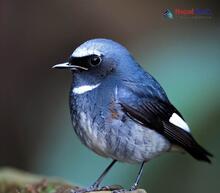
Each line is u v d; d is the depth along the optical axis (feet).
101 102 31.42
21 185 36.47
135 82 32.42
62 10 60.29
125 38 59.88
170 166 38.83
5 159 55.06
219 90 38.75
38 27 59.52
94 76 31.94
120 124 31.32
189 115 38.17
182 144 33.86
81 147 42.06
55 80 58.13
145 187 38.70
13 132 56.13
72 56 32.32
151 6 58.44
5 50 58.18
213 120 38.01
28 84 58.03
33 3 59.52
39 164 47.85
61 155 42.47
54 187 35.17
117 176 39.11
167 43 50.93
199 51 41.65
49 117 55.88
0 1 58.39
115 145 31.45
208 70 40.06
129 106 31.60
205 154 34.24
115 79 32.01
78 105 31.83
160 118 32.89
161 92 33.68
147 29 58.23
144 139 31.96
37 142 55.36
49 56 59.26
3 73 57.77
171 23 52.37
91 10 60.54
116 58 32.27
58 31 59.93
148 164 38.93
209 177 38.60
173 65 40.83
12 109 56.95
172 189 38.73
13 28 58.80
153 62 41.73
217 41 42.47
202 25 51.06
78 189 33.83
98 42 32.24
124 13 60.34
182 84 39.45
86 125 31.63
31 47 59.00
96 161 40.78
